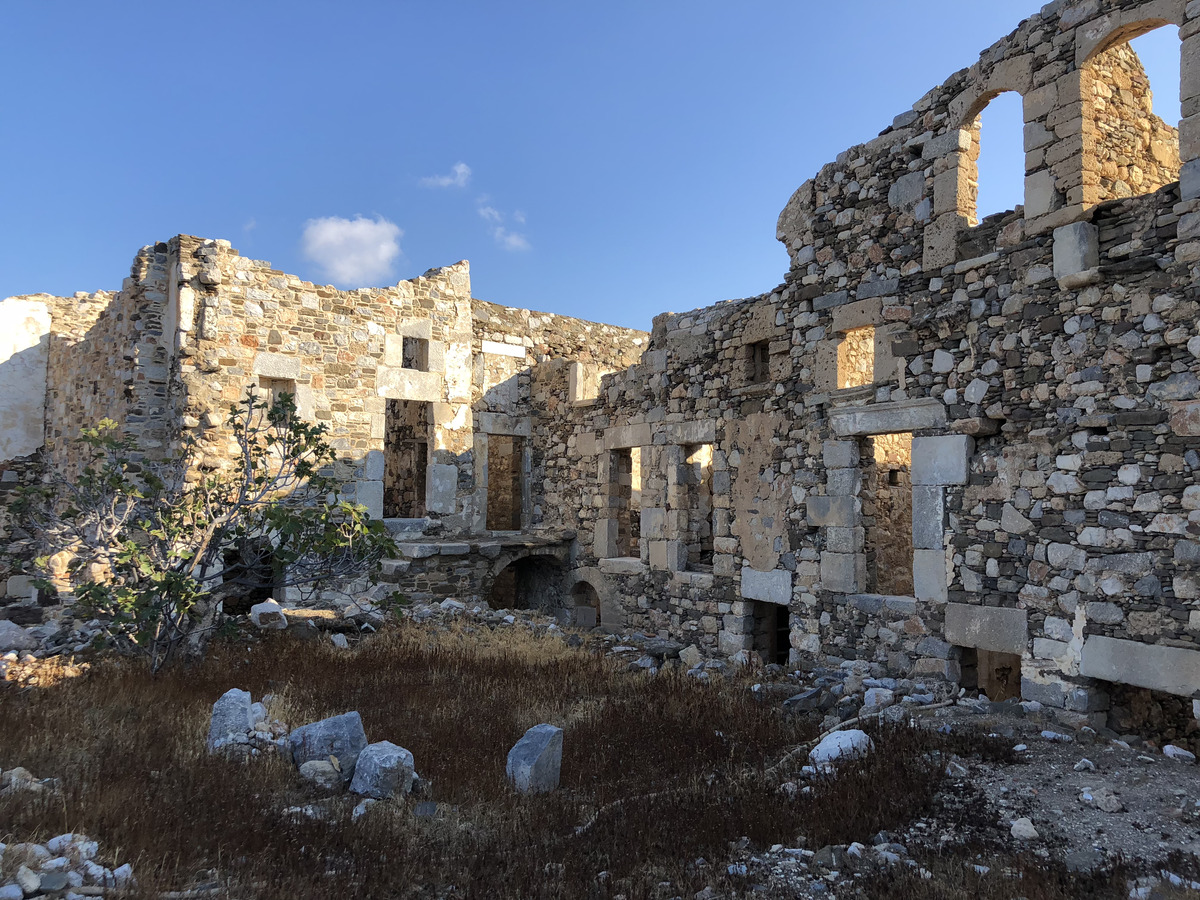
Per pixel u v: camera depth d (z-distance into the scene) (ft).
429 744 23.11
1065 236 26.86
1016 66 28.78
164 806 16.71
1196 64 23.84
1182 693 23.27
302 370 47.83
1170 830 17.34
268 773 19.98
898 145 33.19
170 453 45.21
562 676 31.83
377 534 34.55
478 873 15.98
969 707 27.14
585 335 62.08
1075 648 26.03
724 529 41.19
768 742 24.54
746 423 40.06
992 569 28.71
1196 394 23.56
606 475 50.49
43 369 64.54
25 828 14.74
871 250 34.01
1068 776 20.61
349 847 16.56
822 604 35.35
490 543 49.88
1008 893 14.79
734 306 41.70
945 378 30.78
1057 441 27.02
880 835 17.66
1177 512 23.81
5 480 62.28
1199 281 23.57
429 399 52.65
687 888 15.46
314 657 33.04
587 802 20.17
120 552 31.40
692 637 42.75
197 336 44.83
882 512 41.91
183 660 30.78
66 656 31.76
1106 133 27.32
